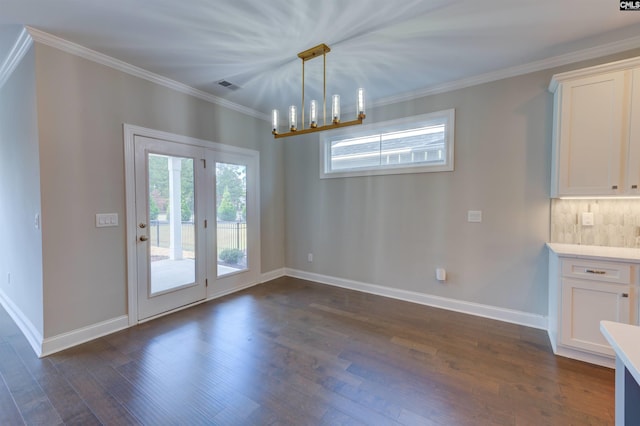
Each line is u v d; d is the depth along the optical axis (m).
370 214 3.87
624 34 2.26
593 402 1.77
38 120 2.25
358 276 4.01
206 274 3.61
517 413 1.69
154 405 1.77
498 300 3.02
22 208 2.61
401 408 1.74
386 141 3.75
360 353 2.36
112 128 2.69
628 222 2.45
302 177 4.55
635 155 2.15
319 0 1.87
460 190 3.19
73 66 2.44
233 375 2.07
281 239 4.79
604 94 2.24
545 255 2.77
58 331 2.38
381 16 2.02
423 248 3.45
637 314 2.02
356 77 3.05
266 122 4.44
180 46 2.45
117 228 2.75
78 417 1.66
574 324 2.23
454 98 3.19
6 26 2.15
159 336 2.65
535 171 2.79
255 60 2.70
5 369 2.12
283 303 3.51
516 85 2.85
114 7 1.94
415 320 3.01
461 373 2.08
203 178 3.55
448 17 2.04
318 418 1.66
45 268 2.30
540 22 2.10
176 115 3.22
